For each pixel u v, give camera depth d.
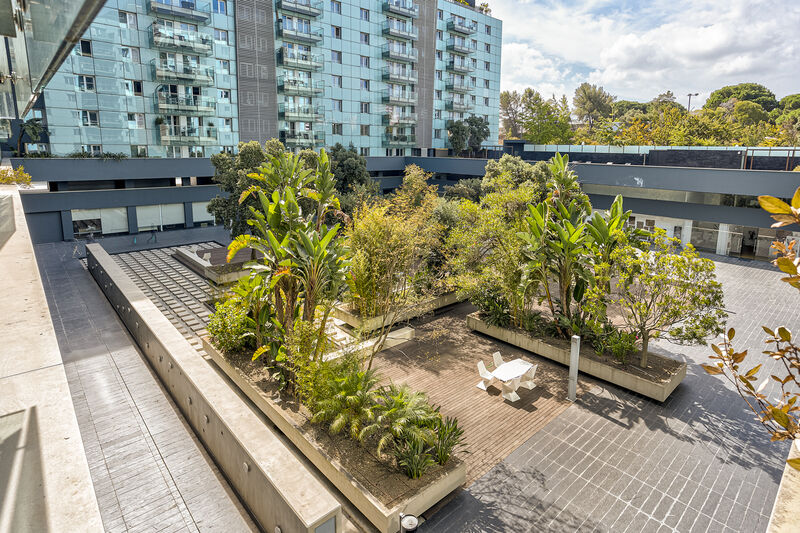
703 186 25.42
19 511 2.07
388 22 41.44
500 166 29.56
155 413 9.89
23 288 4.43
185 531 6.82
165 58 30.22
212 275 21.42
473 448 9.98
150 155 31.03
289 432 9.87
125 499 7.41
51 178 27.39
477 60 49.97
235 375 12.02
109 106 29.00
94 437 9.05
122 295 14.80
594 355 13.34
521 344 14.74
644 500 8.55
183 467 8.17
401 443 8.93
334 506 5.69
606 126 49.19
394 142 43.19
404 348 14.85
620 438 10.36
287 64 35.50
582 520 8.09
